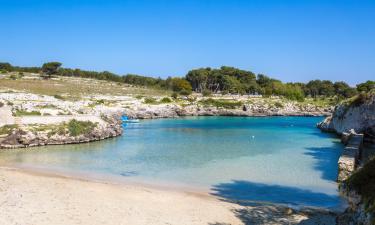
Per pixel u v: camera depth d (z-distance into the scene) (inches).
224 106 4982.8
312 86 7859.3
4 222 711.1
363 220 581.6
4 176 1163.9
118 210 861.2
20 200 872.9
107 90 5664.4
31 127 1962.4
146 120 3902.6
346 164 1257.4
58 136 1994.3
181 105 4726.9
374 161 660.7
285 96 6417.3
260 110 4960.6
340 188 701.9
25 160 1540.4
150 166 1477.6
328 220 834.8
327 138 2476.6
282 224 820.6
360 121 2404.0
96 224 749.9
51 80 6171.3
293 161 1604.3
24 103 2758.4
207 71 7509.8
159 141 2234.3
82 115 2356.1
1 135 1835.6
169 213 869.2
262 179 1282.0
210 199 1029.2
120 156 1688.0
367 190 617.9
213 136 2524.6
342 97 6614.2
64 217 775.7
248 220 845.8
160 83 7288.4
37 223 723.4
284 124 3617.1
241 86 7086.6
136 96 4990.2
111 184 1155.9
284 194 1103.6
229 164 1528.1
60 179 1181.1
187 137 2452.0
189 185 1194.0
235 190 1142.3
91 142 2122.3
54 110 2532.0
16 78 5767.7
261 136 2556.6
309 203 1018.7
